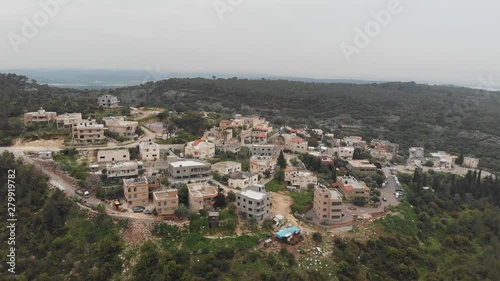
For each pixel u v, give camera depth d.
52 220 91.25
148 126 169.62
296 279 79.81
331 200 104.44
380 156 187.00
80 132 136.75
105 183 107.56
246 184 114.38
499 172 183.75
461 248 107.31
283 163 140.00
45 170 111.12
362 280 84.69
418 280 90.62
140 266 79.06
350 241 96.81
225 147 149.00
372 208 117.38
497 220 120.19
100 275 78.12
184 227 88.88
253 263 81.94
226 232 89.75
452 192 143.88
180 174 112.75
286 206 109.19
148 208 96.31
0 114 152.00
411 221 112.62
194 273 78.62
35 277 79.50
